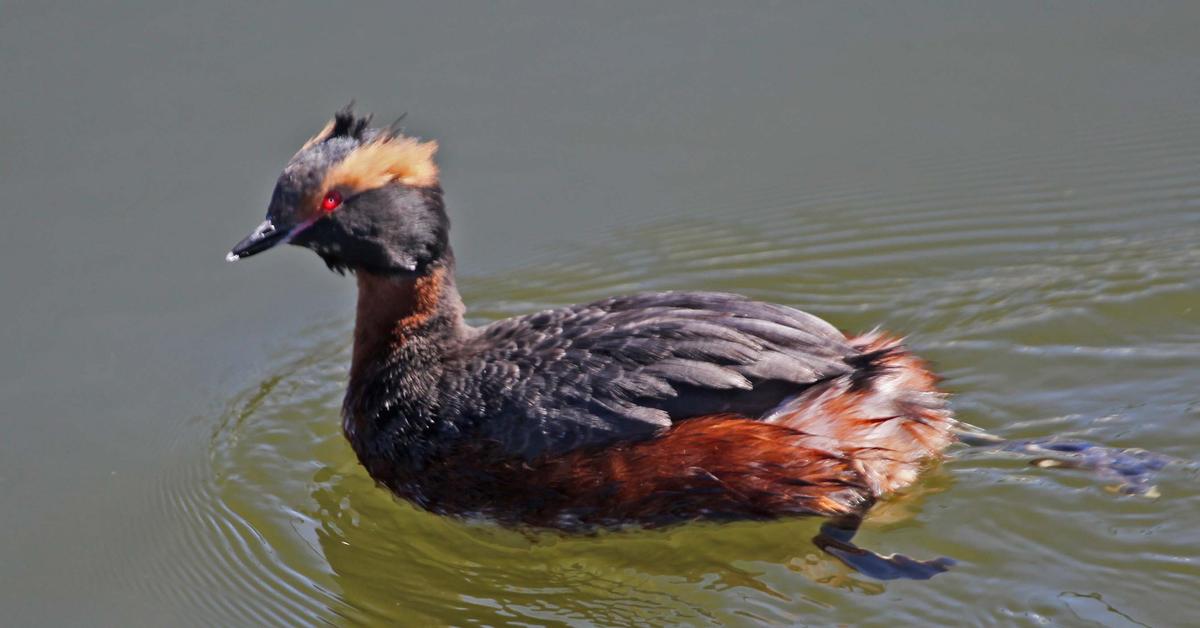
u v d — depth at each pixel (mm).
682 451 11711
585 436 11828
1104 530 11500
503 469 12055
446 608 11828
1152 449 12516
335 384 15297
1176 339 14258
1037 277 15742
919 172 17938
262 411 14836
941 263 16344
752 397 11867
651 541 12250
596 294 16438
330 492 13516
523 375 12312
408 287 13172
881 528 11852
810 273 16422
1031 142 18172
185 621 12008
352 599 12031
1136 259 15789
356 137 13359
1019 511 11812
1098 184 17359
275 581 12352
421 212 13117
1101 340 14391
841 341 12375
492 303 16375
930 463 12422
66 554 12906
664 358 11992
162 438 14500
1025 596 10883
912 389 12453
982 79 19266
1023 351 14336
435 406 12562
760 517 11969
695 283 16469
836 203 17625
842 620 10898
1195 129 18047
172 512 13383
